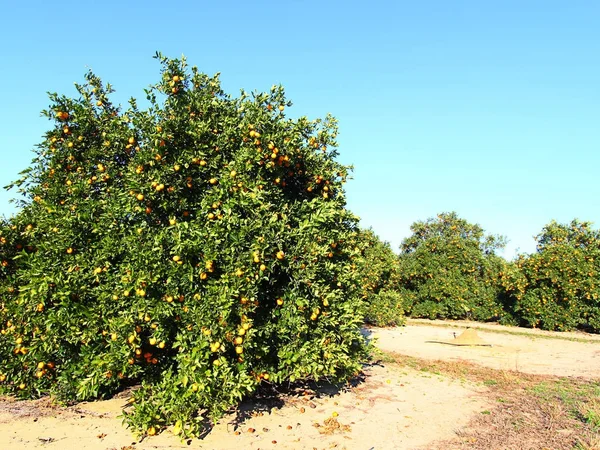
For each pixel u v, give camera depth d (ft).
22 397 19.97
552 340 46.19
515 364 31.89
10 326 19.24
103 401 19.80
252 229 16.67
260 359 18.51
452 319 67.92
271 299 18.63
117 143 19.67
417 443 16.52
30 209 21.22
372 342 26.45
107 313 17.46
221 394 16.26
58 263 17.99
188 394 15.80
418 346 39.78
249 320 16.34
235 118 19.67
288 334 18.25
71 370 18.45
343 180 21.98
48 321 17.34
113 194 18.83
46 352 18.86
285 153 18.71
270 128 18.67
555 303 55.93
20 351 19.35
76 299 17.95
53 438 15.65
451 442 16.60
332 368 19.19
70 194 19.83
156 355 18.52
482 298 65.21
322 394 22.24
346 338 20.25
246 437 16.56
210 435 16.57
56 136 20.49
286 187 21.18
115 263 18.29
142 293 16.08
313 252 17.69
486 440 16.75
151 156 17.38
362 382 24.97
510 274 61.00
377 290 57.82
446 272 67.31
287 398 21.21
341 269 20.47
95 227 18.10
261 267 16.43
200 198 18.30
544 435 17.19
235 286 16.05
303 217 19.20
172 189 17.51
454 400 22.06
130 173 17.89
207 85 20.88
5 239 20.26
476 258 67.56
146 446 15.31
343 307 20.24
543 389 24.16
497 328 56.59
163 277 16.78
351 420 18.84
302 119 19.60
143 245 16.90
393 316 54.44
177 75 18.94
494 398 22.50
